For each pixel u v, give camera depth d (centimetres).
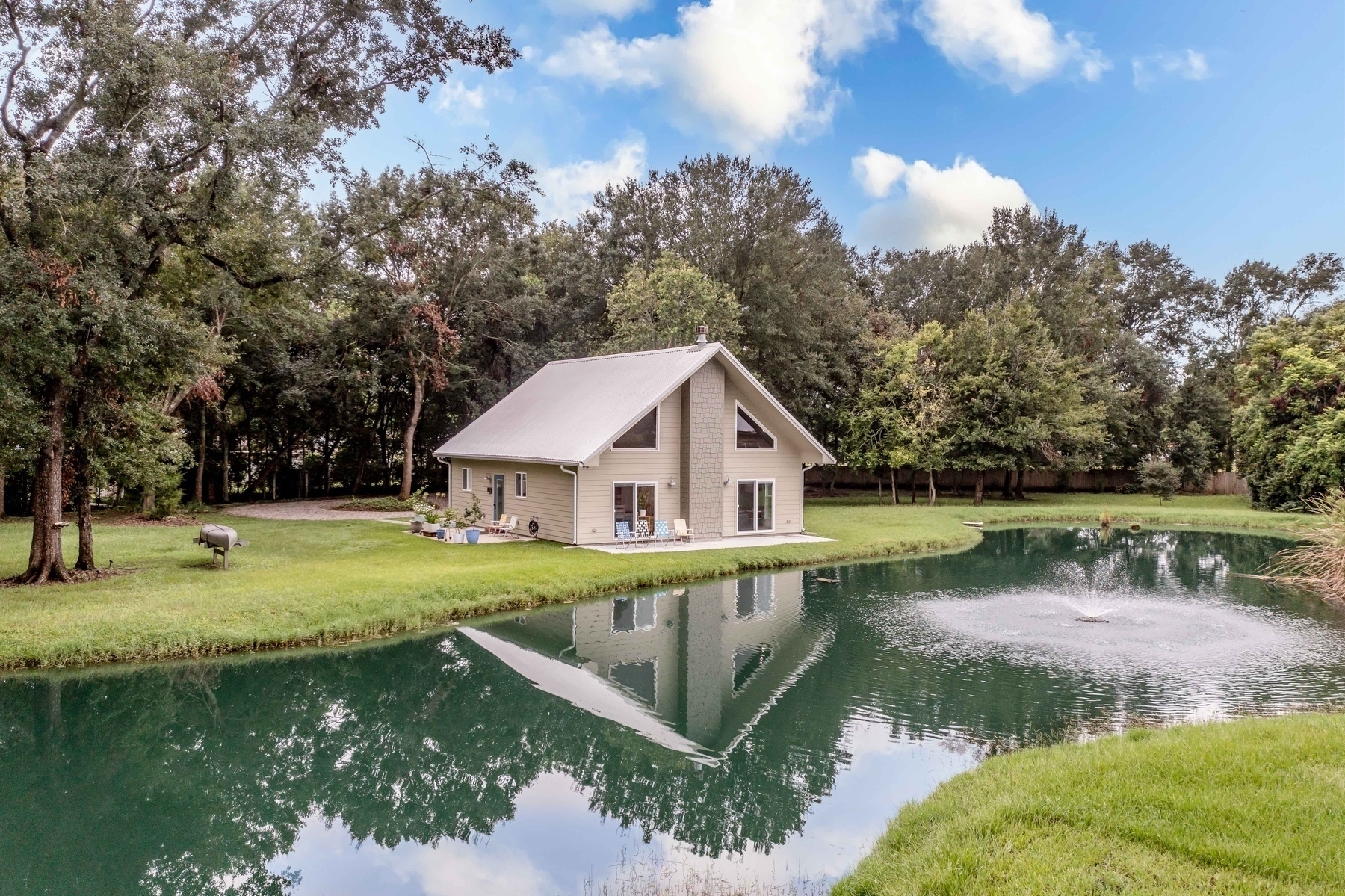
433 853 754
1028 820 608
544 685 1264
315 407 3991
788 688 1215
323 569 1859
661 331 3509
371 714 1141
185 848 773
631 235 4228
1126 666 1295
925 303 5219
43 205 1381
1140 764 696
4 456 1519
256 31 1730
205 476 4041
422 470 4644
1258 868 509
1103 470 5109
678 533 2541
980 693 1161
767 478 2777
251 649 1374
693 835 773
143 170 1481
